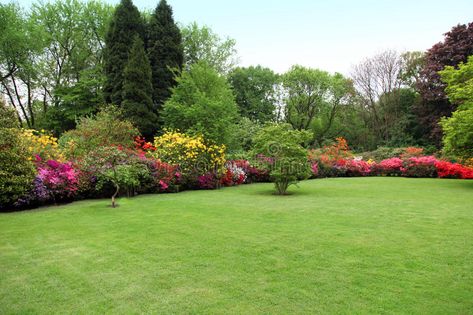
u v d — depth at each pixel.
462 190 10.45
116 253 3.95
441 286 2.97
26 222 5.70
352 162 18.83
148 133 17.72
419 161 17.44
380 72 30.27
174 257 3.79
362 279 3.13
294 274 3.26
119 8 20.05
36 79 24.20
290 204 7.62
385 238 4.51
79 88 21.27
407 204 7.50
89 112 20.84
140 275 3.27
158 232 4.92
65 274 3.32
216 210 6.81
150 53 20.34
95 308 2.63
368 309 2.56
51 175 7.73
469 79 12.82
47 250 4.09
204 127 12.46
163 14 20.89
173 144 11.11
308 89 31.58
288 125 10.05
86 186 8.52
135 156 10.21
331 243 4.29
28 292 2.93
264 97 34.34
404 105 29.72
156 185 10.16
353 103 32.44
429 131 25.28
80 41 24.31
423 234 4.72
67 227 5.30
